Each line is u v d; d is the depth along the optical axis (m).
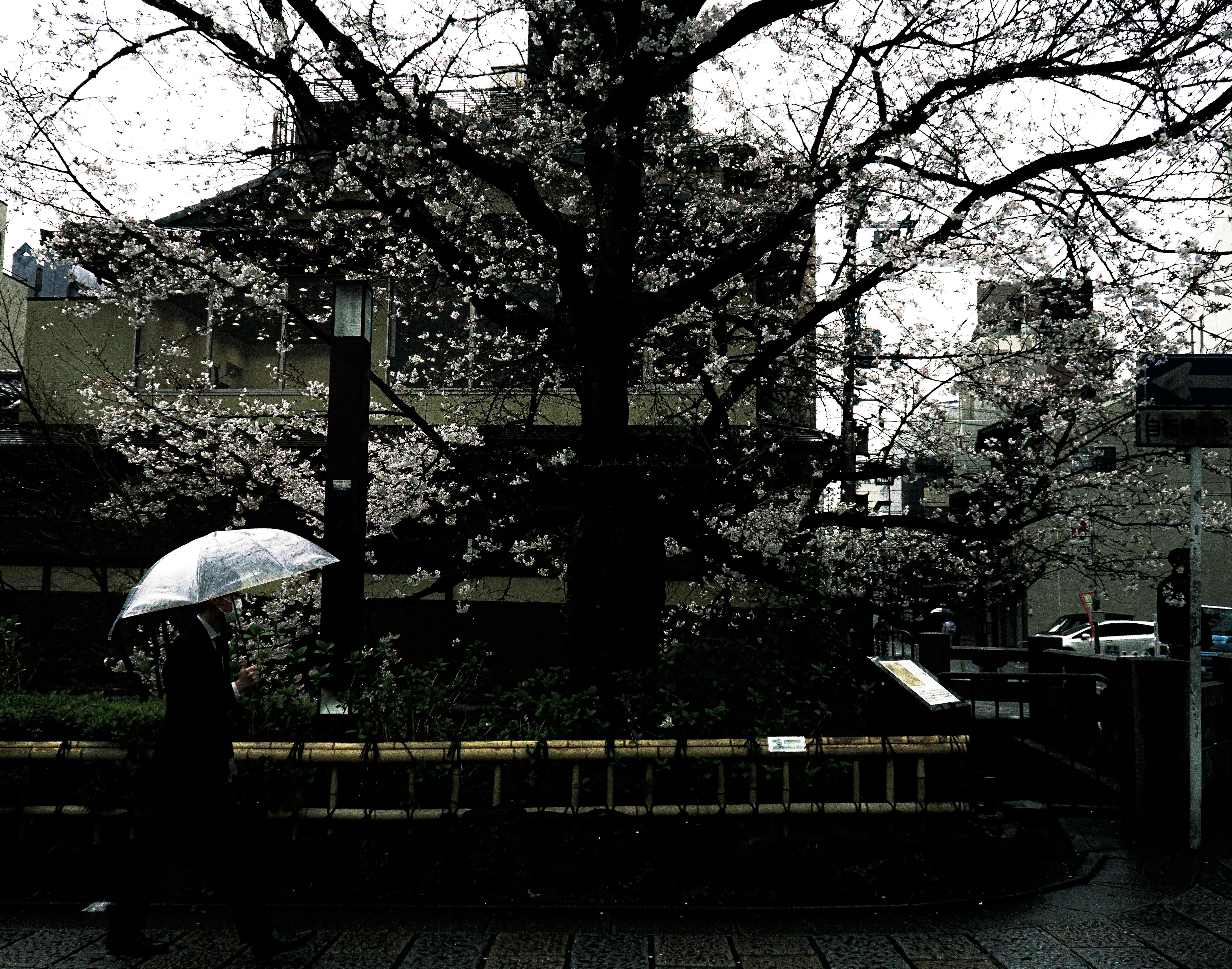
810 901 4.56
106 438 10.53
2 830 4.87
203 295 9.82
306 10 5.93
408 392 11.10
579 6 7.20
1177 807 5.93
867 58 7.43
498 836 4.66
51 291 16.75
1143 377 6.16
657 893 4.56
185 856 3.77
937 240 7.18
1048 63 6.37
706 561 9.52
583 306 6.46
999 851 4.83
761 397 9.84
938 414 9.67
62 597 13.13
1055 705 8.00
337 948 3.90
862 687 5.26
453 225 8.91
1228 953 3.96
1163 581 9.37
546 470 7.48
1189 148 6.43
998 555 9.66
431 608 14.28
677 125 9.42
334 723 4.95
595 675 6.38
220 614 4.12
